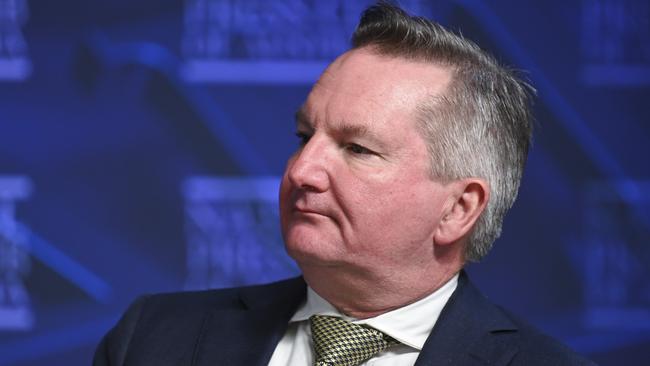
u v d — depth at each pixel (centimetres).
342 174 267
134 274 614
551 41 618
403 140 269
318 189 265
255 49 615
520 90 297
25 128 615
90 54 617
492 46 615
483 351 279
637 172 614
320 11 614
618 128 616
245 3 615
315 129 273
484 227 290
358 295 280
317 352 281
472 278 614
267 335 291
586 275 612
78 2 618
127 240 614
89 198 614
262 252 612
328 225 268
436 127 273
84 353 614
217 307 310
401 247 273
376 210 267
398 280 279
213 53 616
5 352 610
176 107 616
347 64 278
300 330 292
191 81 616
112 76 617
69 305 614
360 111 267
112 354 302
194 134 616
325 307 288
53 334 613
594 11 618
